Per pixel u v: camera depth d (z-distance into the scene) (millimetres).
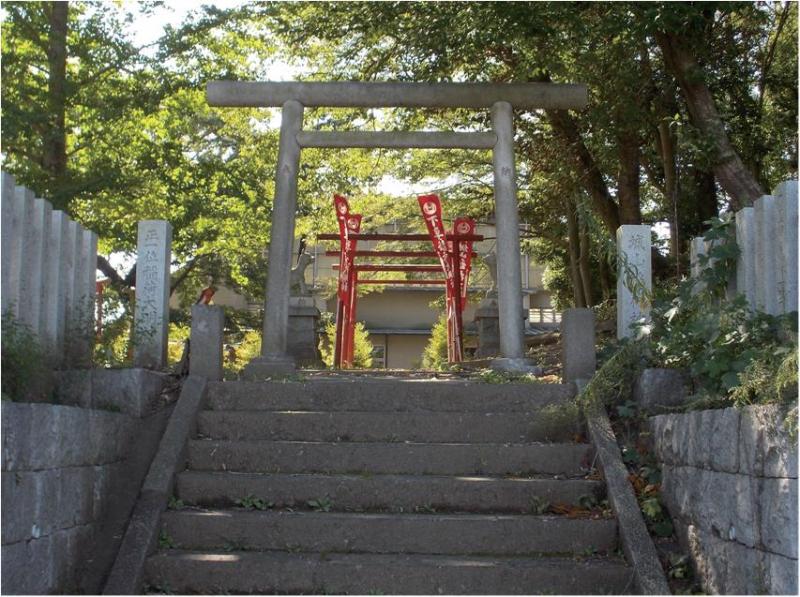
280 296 8414
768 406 4148
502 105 8742
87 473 5434
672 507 5574
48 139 12117
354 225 13906
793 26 13867
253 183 16141
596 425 6410
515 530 5500
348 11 11922
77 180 12297
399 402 6906
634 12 9992
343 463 6254
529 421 6574
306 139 8711
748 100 13617
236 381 7062
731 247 6305
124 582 5047
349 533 5543
